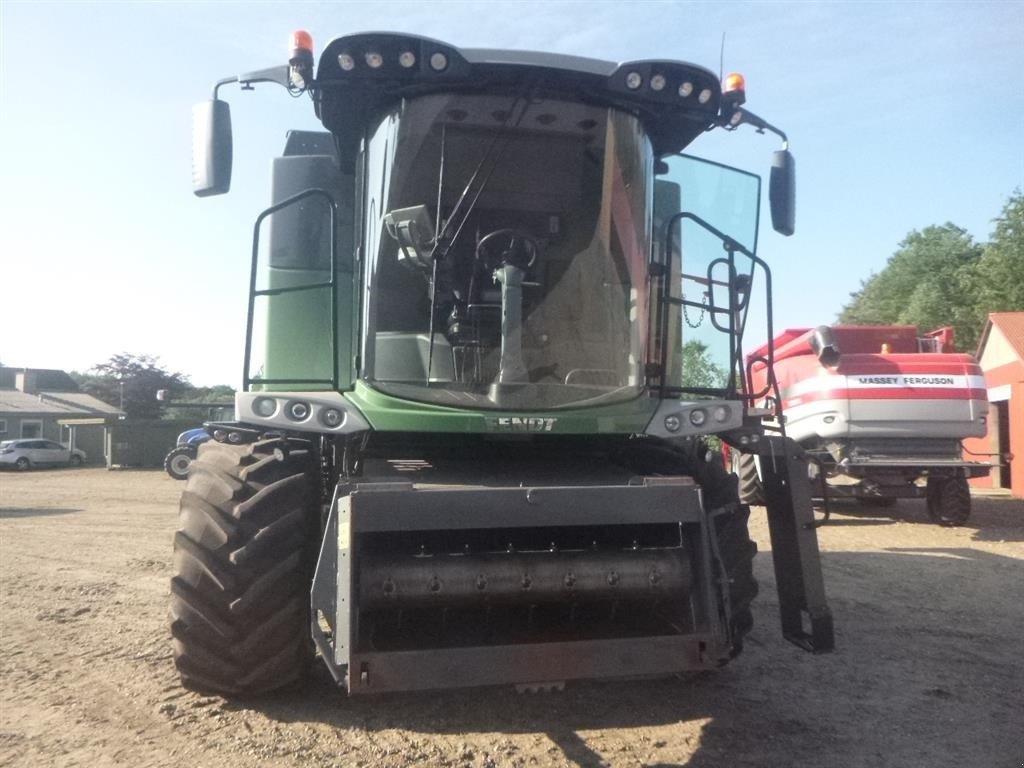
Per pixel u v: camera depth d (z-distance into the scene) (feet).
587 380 15.66
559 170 15.88
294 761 13.57
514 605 13.00
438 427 14.58
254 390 16.30
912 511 45.16
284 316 16.76
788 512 15.44
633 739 14.55
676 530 14.15
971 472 38.11
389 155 15.60
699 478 16.47
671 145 18.10
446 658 12.12
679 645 12.81
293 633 14.80
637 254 16.24
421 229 15.40
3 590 26.94
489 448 16.35
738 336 17.19
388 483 12.94
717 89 16.21
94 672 18.13
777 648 19.85
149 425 130.31
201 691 15.57
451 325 15.28
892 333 43.80
